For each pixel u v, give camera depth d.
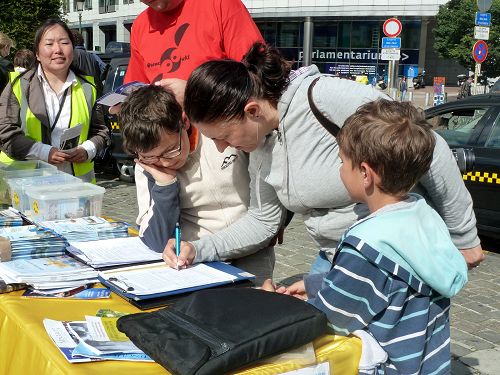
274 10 36.25
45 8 12.20
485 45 14.84
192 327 1.34
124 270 1.98
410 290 1.48
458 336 3.80
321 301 1.47
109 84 7.80
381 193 1.50
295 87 1.82
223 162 2.19
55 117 3.55
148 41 2.92
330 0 35.06
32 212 2.59
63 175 2.90
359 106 1.63
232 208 2.27
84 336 1.47
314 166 1.86
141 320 1.40
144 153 2.06
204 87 1.71
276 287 1.82
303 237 5.85
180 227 2.32
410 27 34.84
